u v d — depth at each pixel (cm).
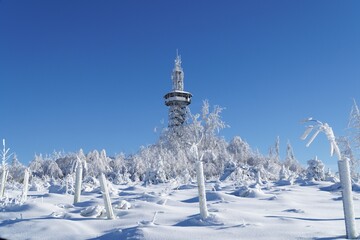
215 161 5812
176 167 5653
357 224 873
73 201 1642
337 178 3622
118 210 1102
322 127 709
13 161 5472
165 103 7681
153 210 1143
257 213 1084
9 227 866
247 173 4544
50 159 6350
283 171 4750
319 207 1348
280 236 670
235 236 683
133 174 5569
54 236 776
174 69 8131
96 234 782
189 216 979
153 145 6994
